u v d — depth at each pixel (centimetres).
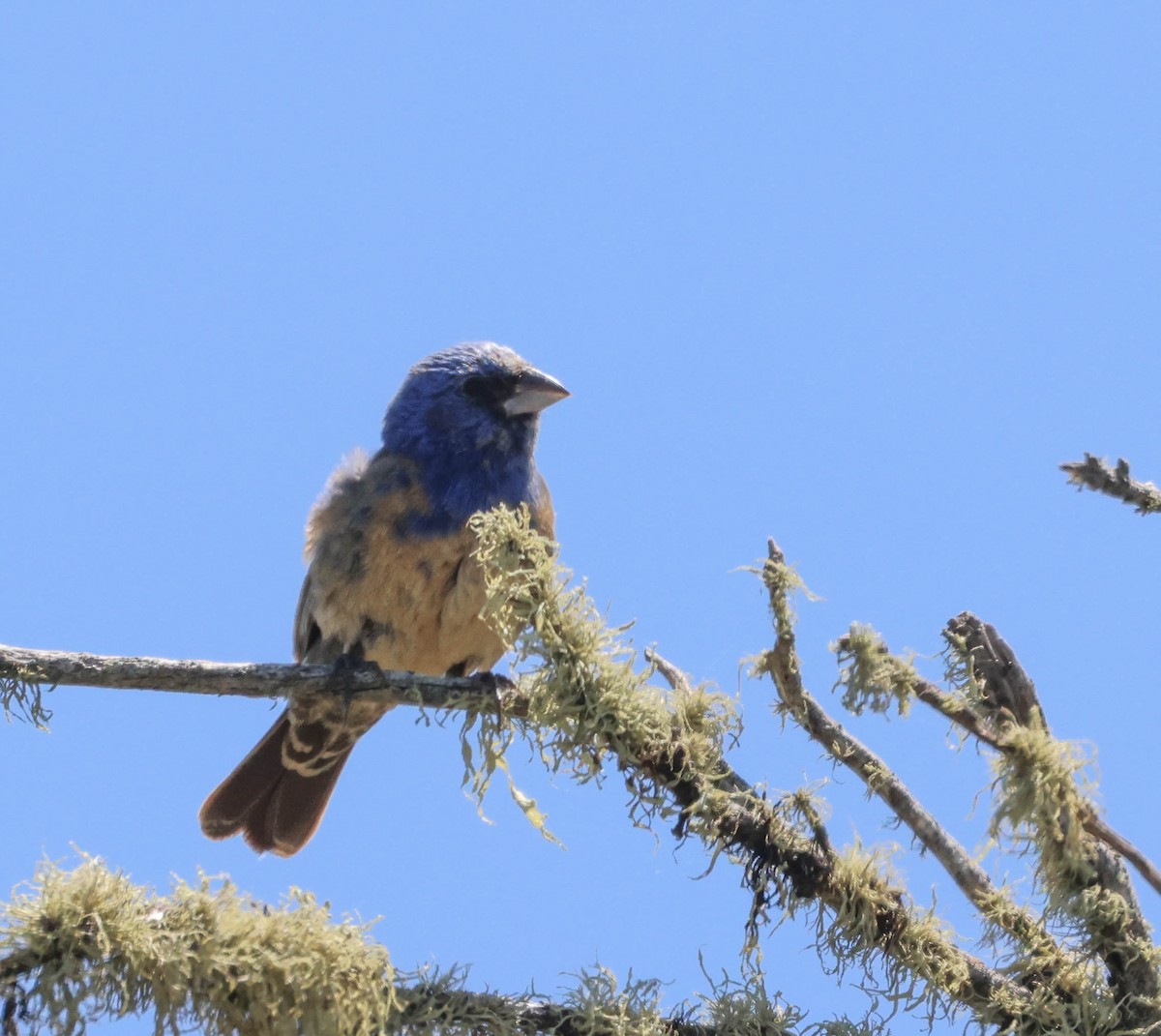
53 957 699
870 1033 806
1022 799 745
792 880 829
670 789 848
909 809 832
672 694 873
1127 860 784
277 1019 712
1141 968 776
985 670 805
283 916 734
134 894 720
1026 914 808
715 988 821
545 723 841
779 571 830
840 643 806
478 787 943
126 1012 699
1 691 917
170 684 943
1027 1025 788
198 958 708
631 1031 778
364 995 725
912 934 812
